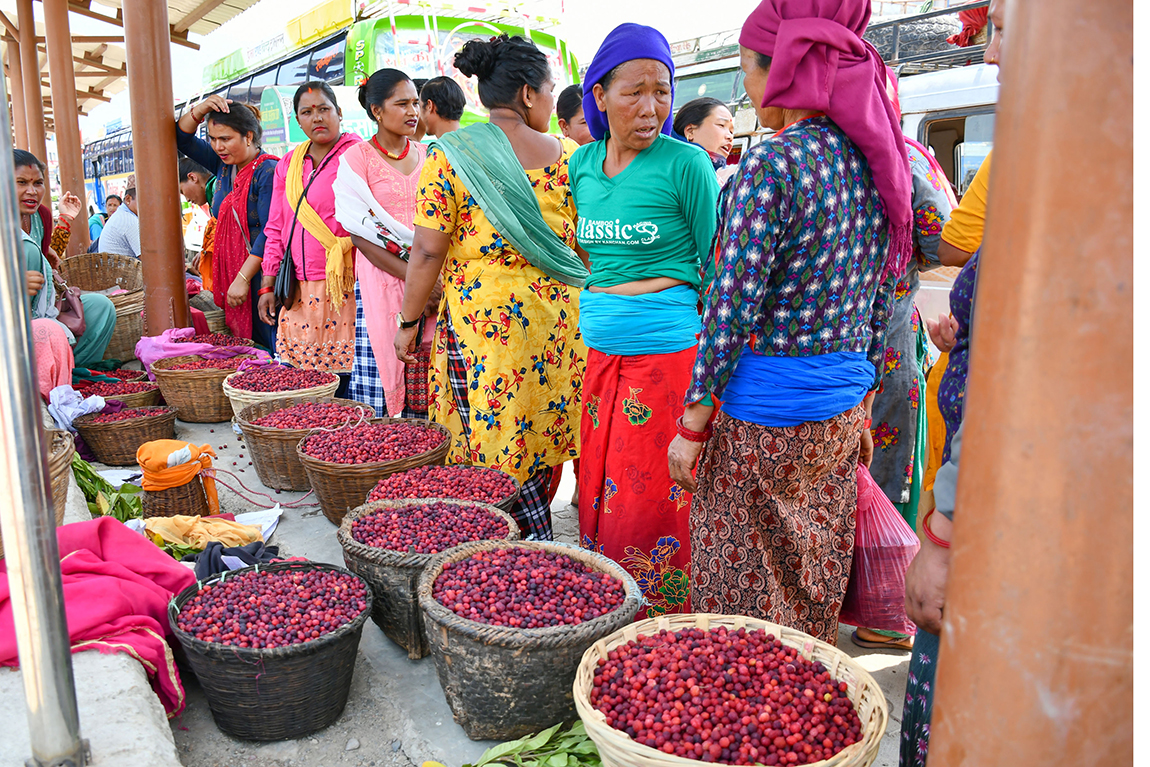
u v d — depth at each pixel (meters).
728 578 2.28
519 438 3.30
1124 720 0.71
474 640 2.10
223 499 4.03
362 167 4.27
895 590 2.58
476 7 8.16
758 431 2.14
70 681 1.74
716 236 2.15
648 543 2.75
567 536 3.84
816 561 2.32
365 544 2.59
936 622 1.48
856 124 1.95
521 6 8.44
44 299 5.21
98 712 2.01
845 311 2.09
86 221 11.18
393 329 4.38
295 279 4.98
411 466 3.38
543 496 3.49
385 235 4.18
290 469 4.01
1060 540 0.69
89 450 4.60
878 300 2.26
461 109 4.10
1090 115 0.63
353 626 2.27
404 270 4.25
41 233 5.67
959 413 1.53
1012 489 0.71
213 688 2.22
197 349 5.69
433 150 3.16
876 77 2.00
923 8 7.17
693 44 8.69
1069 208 0.65
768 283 2.03
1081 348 0.66
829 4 1.93
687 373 2.63
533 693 2.16
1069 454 0.68
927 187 2.69
